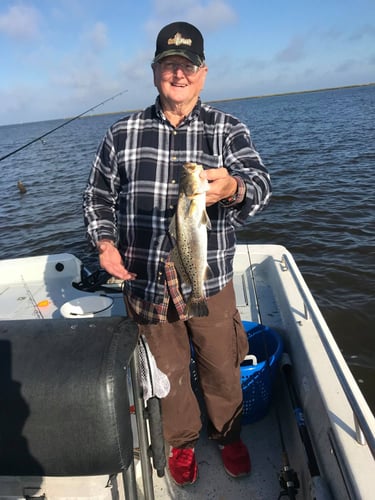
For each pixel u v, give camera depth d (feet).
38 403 5.36
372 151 61.11
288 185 44.60
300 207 36.70
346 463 6.39
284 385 10.49
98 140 131.13
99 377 5.35
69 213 43.29
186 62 6.89
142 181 7.60
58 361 5.53
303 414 8.78
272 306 13.12
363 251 27.12
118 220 8.14
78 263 16.67
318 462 7.70
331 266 25.57
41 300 15.05
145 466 6.86
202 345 8.15
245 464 8.80
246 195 6.68
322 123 118.52
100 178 8.29
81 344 5.70
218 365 8.25
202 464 9.17
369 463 6.34
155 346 8.16
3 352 5.70
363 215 33.53
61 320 6.23
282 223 33.27
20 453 5.53
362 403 6.98
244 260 15.30
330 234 30.40
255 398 9.67
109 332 5.86
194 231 6.77
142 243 7.76
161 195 7.56
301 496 8.19
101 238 8.00
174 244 7.16
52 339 5.81
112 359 5.49
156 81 7.43
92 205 8.30
